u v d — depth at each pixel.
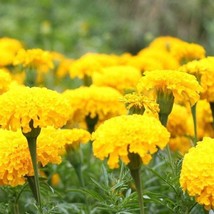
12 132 3.88
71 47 12.09
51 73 7.51
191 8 14.10
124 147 3.27
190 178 3.34
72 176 5.21
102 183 4.64
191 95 3.88
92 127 5.12
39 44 11.77
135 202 4.01
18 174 3.77
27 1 14.26
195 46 6.13
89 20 14.01
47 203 4.19
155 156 4.90
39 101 3.53
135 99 3.86
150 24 14.35
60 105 3.60
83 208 4.66
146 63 6.09
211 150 3.41
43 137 3.94
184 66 4.50
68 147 4.71
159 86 3.90
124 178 4.14
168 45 7.02
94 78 5.85
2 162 3.71
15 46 7.09
